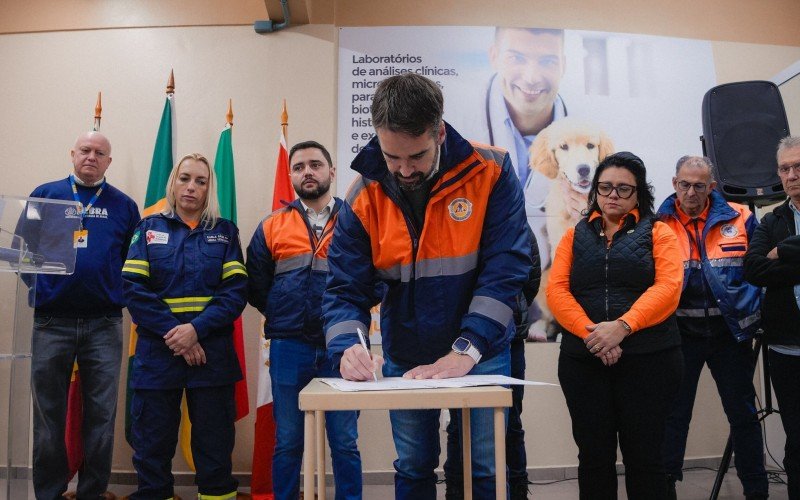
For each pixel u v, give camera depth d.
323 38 3.47
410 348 1.46
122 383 3.17
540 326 3.33
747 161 2.77
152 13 3.50
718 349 2.40
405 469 1.46
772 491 2.75
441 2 3.56
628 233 1.84
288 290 2.41
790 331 2.02
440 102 1.21
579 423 1.76
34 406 2.44
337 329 1.36
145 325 2.25
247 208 3.35
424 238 1.40
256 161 3.38
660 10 3.70
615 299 1.78
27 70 3.47
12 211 1.75
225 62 3.46
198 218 2.55
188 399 2.35
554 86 3.54
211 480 2.27
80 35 3.49
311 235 2.50
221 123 3.41
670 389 1.69
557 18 3.62
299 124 3.40
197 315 2.35
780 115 2.80
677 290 1.72
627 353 1.70
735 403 2.35
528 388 3.28
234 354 2.41
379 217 1.43
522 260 1.40
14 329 1.69
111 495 2.74
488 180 1.41
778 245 2.02
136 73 3.45
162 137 3.17
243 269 2.49
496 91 3.50
